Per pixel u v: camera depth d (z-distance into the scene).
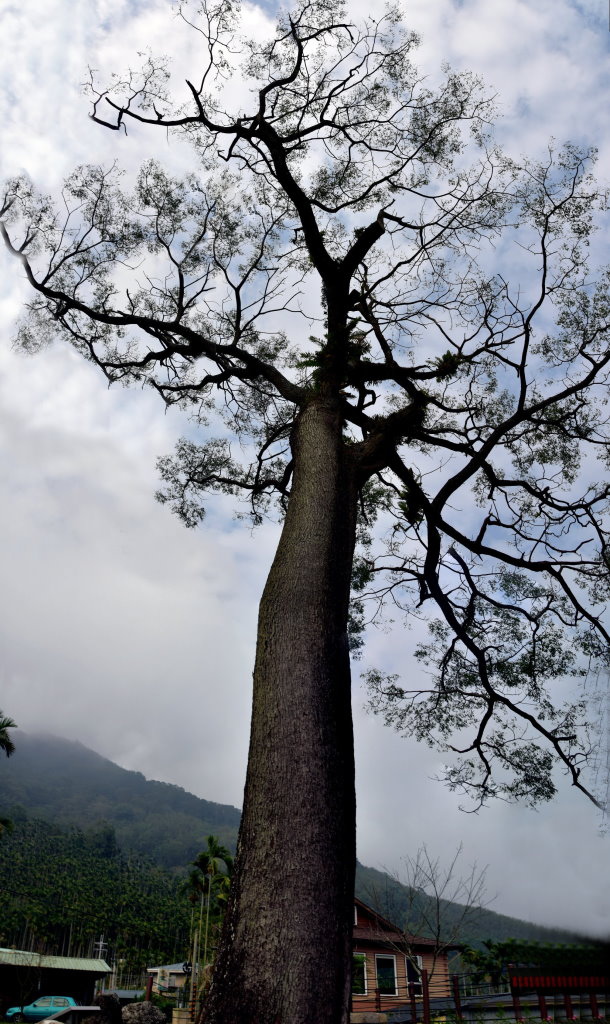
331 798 4.80
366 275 10.46
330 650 5.57
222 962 4.24
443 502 9.41
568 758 9.48
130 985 74.50
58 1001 31.53
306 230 8.45
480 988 13.51
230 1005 3.98
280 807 4.67
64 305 10.09
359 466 7.57
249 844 4.63
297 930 4.19
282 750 4.93
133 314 9.77
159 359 10.34
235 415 12.30
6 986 35.75
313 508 6.56
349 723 5.32
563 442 11.28
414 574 11.60
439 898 13.21
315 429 7.44
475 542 9.74
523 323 9.18
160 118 9.35
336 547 6.37
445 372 8.90
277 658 5.43
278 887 4.35
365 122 9.86
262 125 8.89
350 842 4.78
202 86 9.27
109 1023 18.45
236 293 9.59
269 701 5.21
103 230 10.28
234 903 4.44
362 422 8.64
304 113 9.77
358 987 19.27
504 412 11.28
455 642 12.02
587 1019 6.20
